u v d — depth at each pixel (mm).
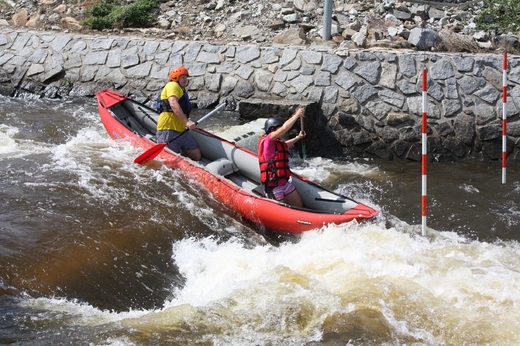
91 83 13742
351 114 11906
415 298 6957
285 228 8523
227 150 9961
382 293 7031
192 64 13414
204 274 7637
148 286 7266
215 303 6812
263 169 8844
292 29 13711
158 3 15703
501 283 7254
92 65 13922
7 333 5965
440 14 14117
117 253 7516
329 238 8141
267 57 13047
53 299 6641
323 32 13367
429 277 7359
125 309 6832
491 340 6340
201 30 14648
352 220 8266
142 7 15359
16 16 15711
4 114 12492
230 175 9789
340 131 11938
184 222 8469
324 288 7137
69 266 7082
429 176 10844
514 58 12156
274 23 14273
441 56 12227
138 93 13406
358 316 6629
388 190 10266
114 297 6938
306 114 11602
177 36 14484
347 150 11898
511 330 6465
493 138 11539
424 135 8414
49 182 8734
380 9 14227
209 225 8594
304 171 10969
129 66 13734
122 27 15180
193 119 12516
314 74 12438
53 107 13086
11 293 6555
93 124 12148
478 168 11227
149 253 7750
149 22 15219
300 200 8930
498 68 12008
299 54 12836
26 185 8602
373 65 12258
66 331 6109
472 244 8383
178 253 7945
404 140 11648
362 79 12148
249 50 13266
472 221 9219
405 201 9859
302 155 11742
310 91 12250
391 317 6645
